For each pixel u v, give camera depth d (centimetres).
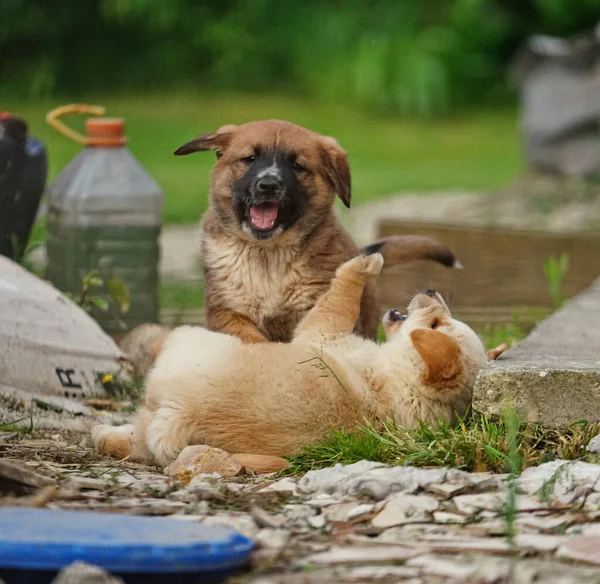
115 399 955
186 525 547
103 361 965
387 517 602
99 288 1172
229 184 887
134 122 3312
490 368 738
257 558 540
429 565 527
